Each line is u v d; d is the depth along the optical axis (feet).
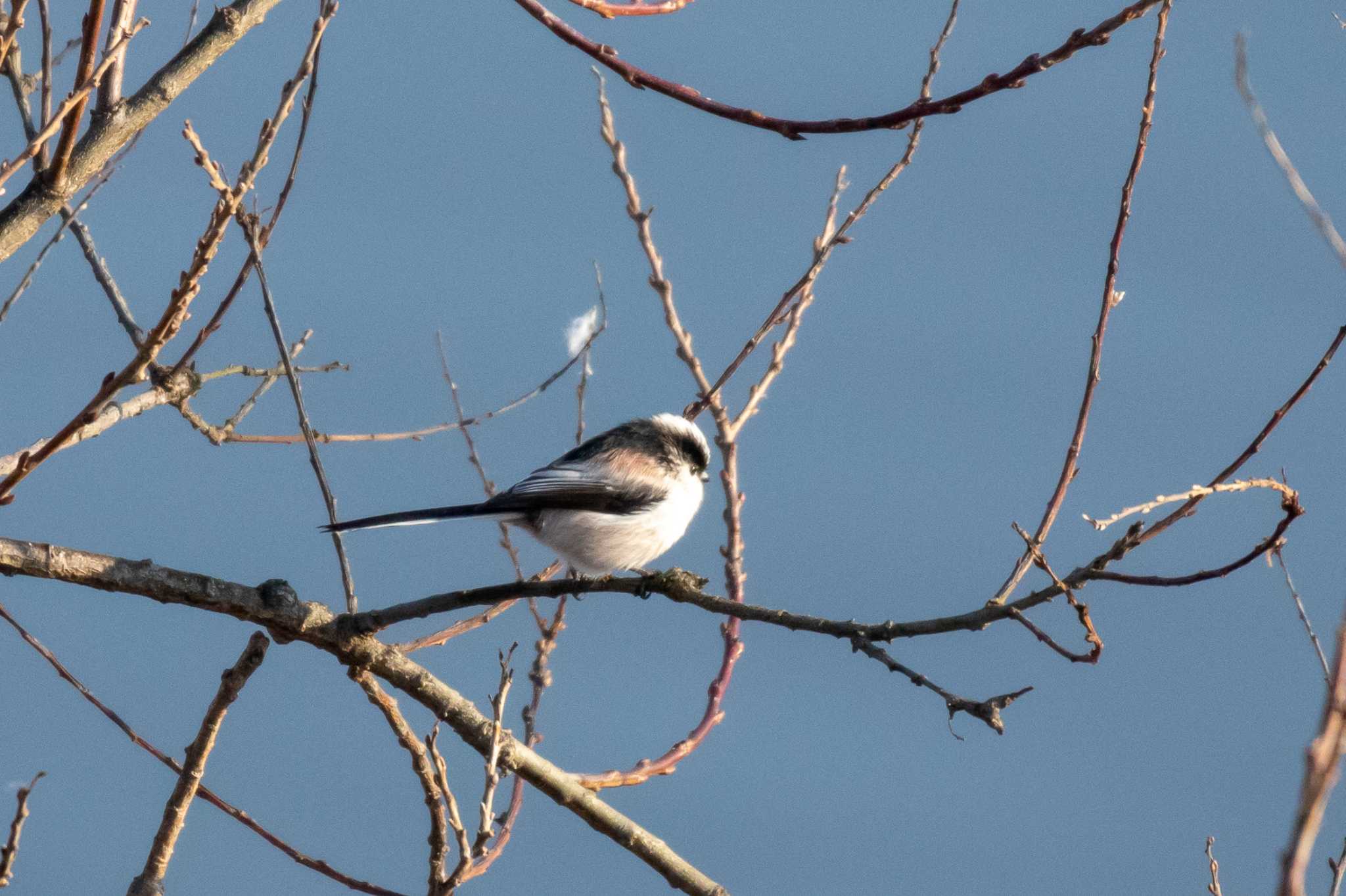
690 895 35.29
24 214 30.89
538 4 27.91
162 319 25.58
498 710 27.84
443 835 32.12
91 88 25.29
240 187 25.20
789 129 26.81
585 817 34.88
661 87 27.96
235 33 33.14
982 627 26.71
